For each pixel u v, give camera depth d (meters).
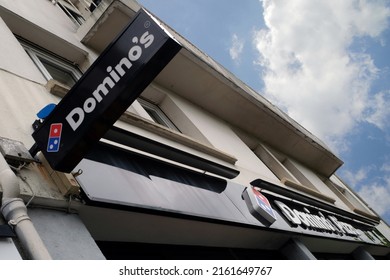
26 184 2.70
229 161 7.12
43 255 2.22
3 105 3.42
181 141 6.07
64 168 2.80
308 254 6.31
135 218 3.57
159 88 7.42
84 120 2.69
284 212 6.52
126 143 4.17
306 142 11.62
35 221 2.59
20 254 2.23
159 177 4.32
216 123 8.56
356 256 9.84
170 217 3.85
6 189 2.39
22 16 5.59
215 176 5.62
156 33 2.53
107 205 3.09
